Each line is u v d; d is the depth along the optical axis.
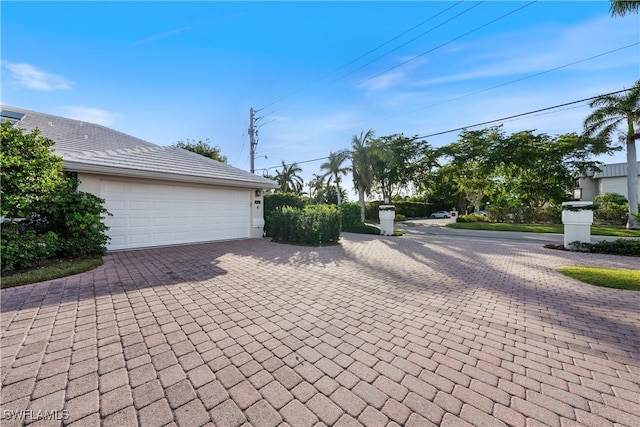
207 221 9.50
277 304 3.79
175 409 1.80
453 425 1.71
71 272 4.98
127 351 2.50
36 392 1.91
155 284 4.55
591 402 1.93
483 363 2.42
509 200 24.02
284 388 2.04
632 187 16.33
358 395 1.98
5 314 3.23
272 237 10.80
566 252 8.41
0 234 4.88
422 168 27.70
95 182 7.18
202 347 2.61
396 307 3.74
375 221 26.16
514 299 4.09
